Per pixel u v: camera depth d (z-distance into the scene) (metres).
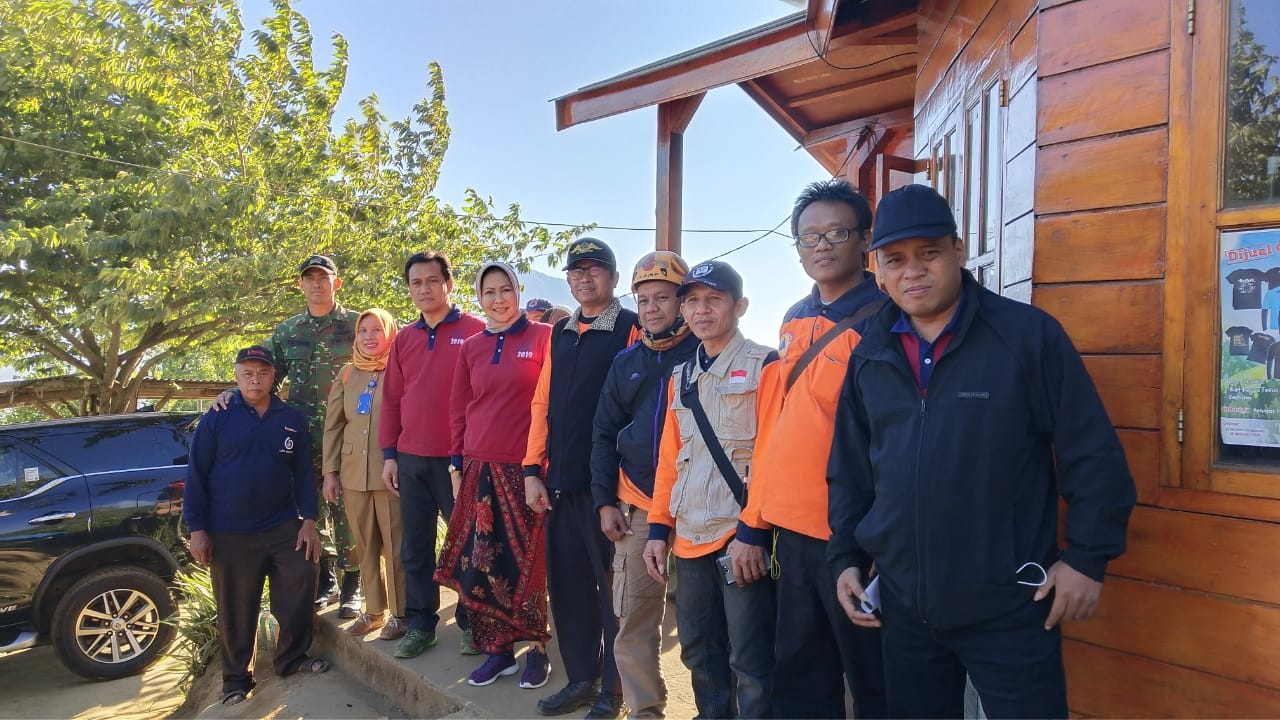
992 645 1.66
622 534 2.67
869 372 1.88
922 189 1.77
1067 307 2.03
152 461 5.57
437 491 3.70
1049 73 2.07
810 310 2.39
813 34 3.70
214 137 9.62
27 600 4.91
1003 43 2.50
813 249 2.27
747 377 2.31
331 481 4.16
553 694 3.16
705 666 2.44
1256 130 1.76
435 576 3.45
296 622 4.02
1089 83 1.99
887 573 1.79
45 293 9.81
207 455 3.86
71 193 8.98
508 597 3.24
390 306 10.00
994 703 1.65
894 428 1.80
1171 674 1.84
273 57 9.55
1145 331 1.89
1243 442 1.75
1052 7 2.06
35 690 5.20
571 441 2.91
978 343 1.72
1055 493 1.74
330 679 3.95
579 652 3.00
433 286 3.78
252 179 9.08
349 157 10.22
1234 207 1.76
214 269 8.64
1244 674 1.72
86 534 5.14
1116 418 1.94
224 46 9.32
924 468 1.71
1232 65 1.77
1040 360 1.67
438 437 3.66
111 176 9.79
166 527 5.45
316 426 4.46
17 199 9.53
